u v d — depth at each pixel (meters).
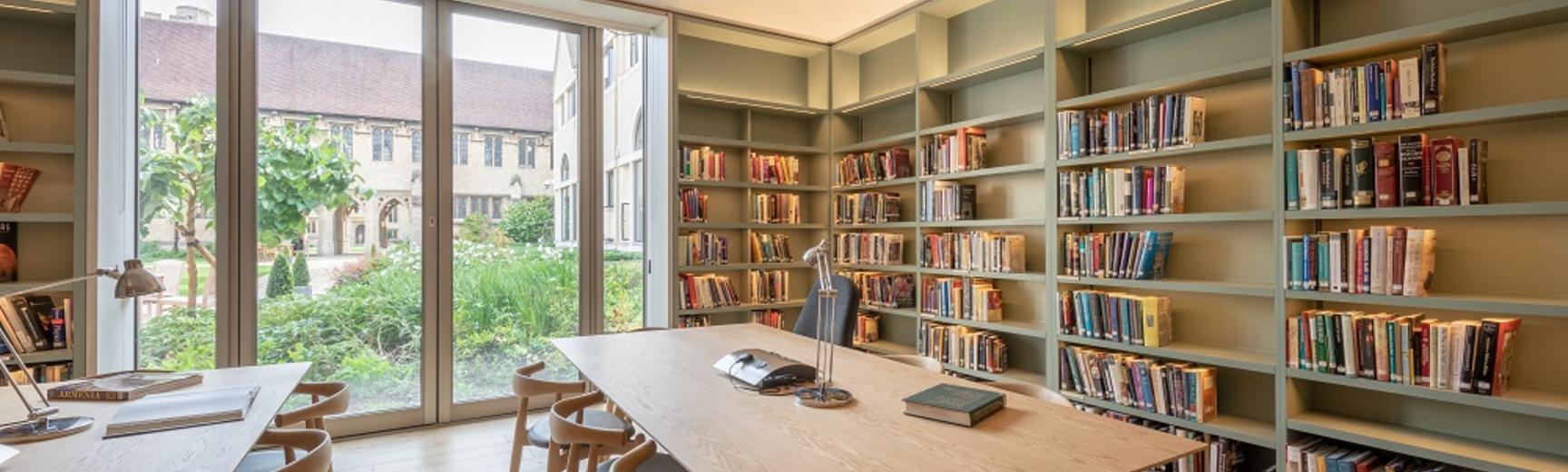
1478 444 2.37
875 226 4.76
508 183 4.41
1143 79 3.41
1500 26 2.23
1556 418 2.03
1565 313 2.02
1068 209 3.47
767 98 5.28
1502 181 2.31
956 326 4.16
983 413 1.79
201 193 3.65
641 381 2.29
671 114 4.61
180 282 3.60
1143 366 3.11
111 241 3.23
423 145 4.13
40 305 3.10
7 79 2.95
